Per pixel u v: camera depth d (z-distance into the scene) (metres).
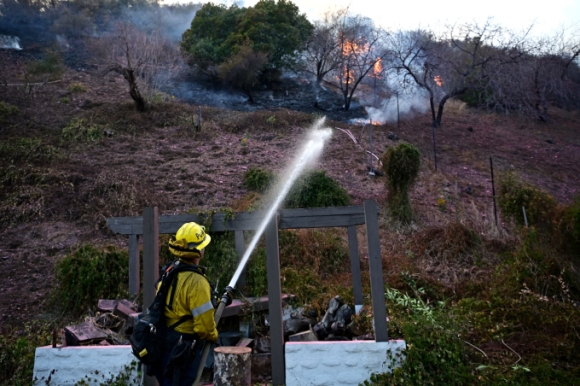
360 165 13.44
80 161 12.39
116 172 11.80
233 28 20.47
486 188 12.80
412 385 4.86
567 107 22.19
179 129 15.07
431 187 12.51
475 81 17.83
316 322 6.22
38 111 15.15
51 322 6.94
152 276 5.14
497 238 9.40
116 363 5.21
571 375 5.22
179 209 10.54
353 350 5.05
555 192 13.15
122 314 6.00
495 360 5.54
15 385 5.28
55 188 10.84
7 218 9.90
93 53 20.47
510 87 18.44
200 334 3.62
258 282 6.56
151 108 16.23
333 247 8.73
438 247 8.98
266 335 5.96
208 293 3.70
